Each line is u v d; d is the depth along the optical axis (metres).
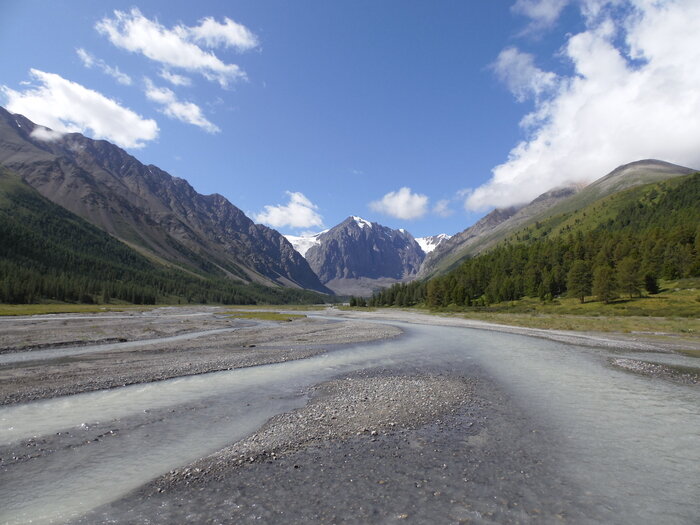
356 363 30.33
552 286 119.25
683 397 19.44
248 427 14.96
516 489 10.06
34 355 32.69
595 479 10.68
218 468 11.27
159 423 15.38
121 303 161.62
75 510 9.01
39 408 17.25
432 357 33.38
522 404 18.19
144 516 8.75
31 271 142.00
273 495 9.72
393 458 12.02
